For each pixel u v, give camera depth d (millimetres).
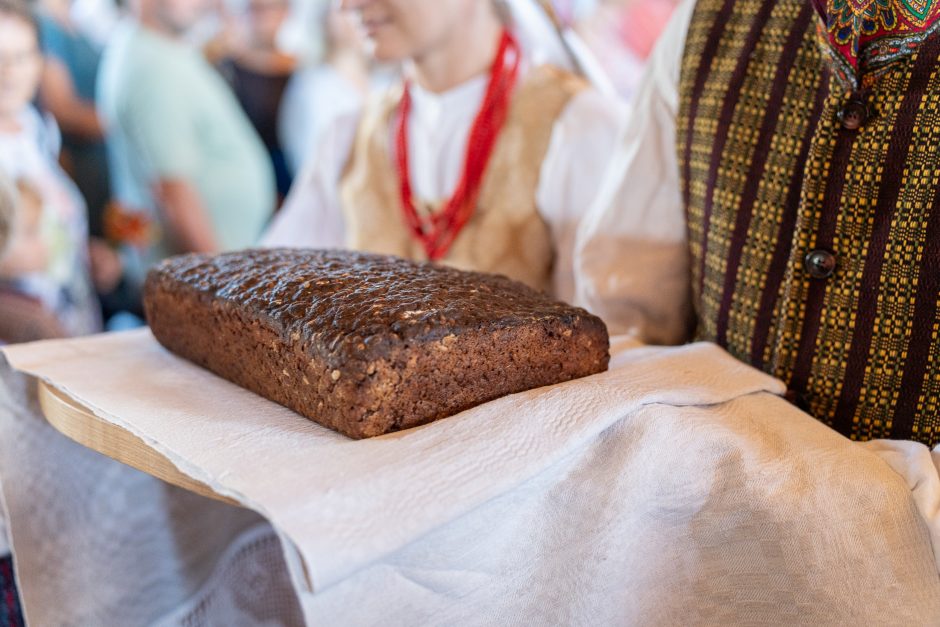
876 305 737
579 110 1062
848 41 720
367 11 1042
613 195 902
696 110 819
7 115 1660
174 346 857
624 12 2004
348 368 659
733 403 728
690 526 682
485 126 1078
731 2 820
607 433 679
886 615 653
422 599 632
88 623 905
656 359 770
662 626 691
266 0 2074
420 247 1113
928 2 702
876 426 751
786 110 777
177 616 950
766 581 673
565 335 722
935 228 711
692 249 854
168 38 1974
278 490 603
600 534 662
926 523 658
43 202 1681
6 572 961
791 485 664
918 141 715
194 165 2018
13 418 855
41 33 1771
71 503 890
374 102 1197
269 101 2143
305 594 586
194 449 660
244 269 814
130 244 2021
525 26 1084
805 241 757
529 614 673
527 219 1075
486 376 699
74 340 900
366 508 597
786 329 772
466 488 616
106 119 1948
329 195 1216
